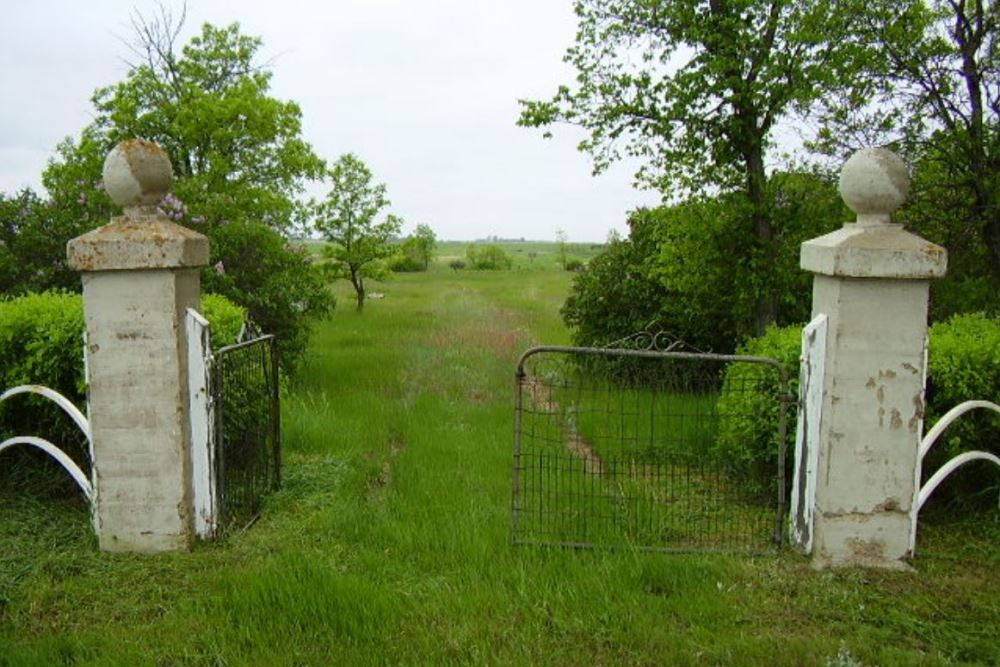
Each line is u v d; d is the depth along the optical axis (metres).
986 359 5.53
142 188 4.75
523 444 7.45
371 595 4.22
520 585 4.36
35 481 5.78
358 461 6.97
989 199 7.36
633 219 11.89
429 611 4.13
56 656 3.71
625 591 4.34
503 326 17.34
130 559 4.77
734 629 4.01
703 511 5.72
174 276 4.78
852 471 4.70
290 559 4.68
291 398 9.12
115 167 4.70
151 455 4.84
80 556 4.77
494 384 10.70
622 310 11.31
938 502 5.71
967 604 4.30
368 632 3.91
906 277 4.54
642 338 10.65
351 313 21.25
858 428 4.68
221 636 3.89
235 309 7.26
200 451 4.97
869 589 4.46
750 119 7.98
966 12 7.59
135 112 13.93
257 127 13.88
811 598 4.32
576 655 3.75
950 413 4.95
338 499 5.79
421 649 3.79
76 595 4.30
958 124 7.55
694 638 3.91
